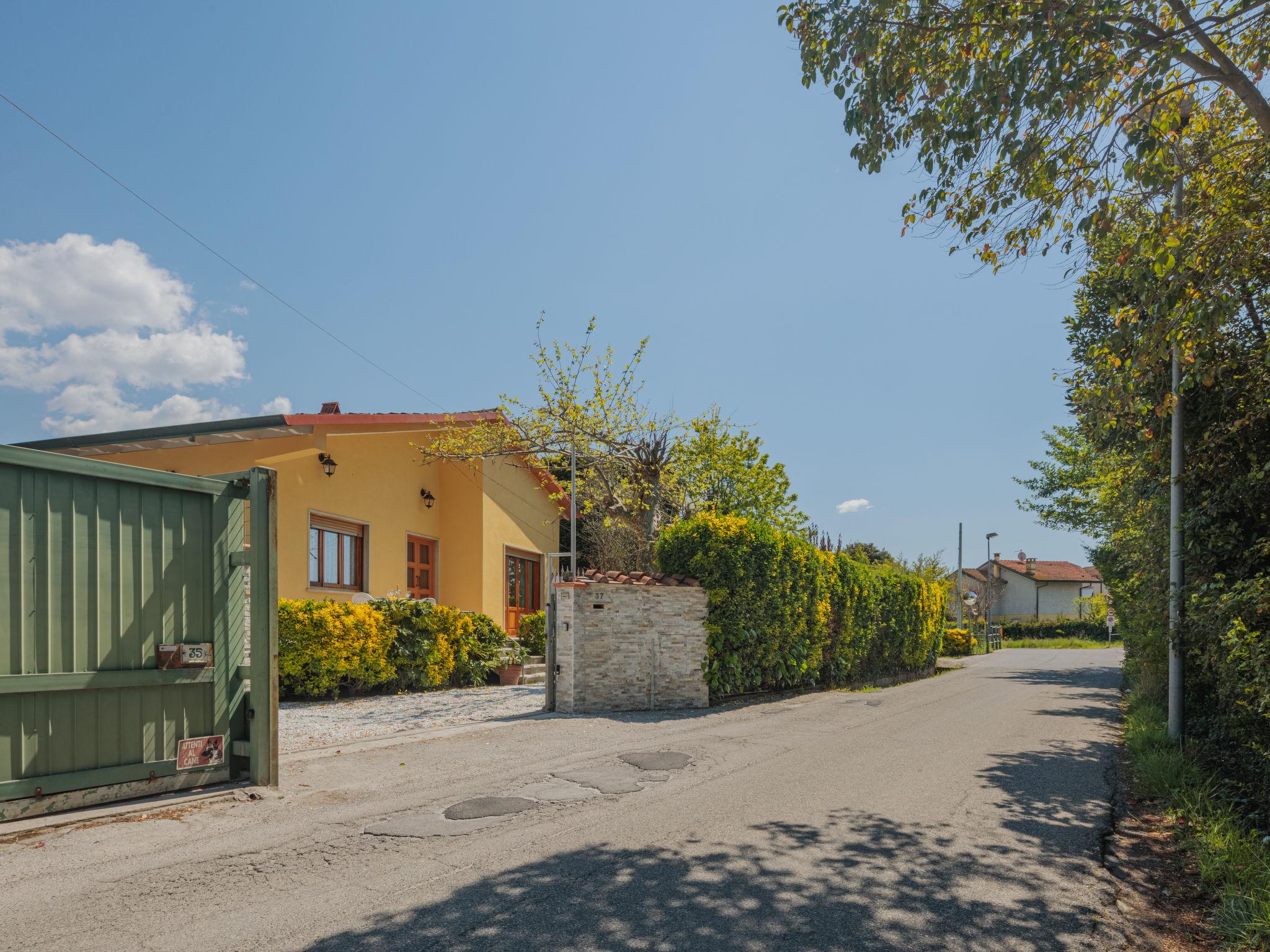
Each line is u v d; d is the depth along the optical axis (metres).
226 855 5.12
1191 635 8.02
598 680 12.19
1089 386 11.25
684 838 5.62
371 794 6.73
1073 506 24.67
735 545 13.88
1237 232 6.42
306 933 3.98
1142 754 8.91
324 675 12.61
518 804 6.48
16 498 5.48
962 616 51.06
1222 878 5.00
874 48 6.54
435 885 4.66
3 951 3.74
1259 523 8.07
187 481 6.52
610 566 23.31
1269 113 6.07
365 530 16.62
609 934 4.04
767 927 4.16
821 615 16.56
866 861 5.22
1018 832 6.04
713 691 13.61
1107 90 6.45
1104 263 8.37
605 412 18.69
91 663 5.82
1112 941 4.14
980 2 6.16
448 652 14.96
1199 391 8.79
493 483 19.70
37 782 5.50
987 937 4.12
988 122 6.43
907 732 10.91
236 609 6.88
